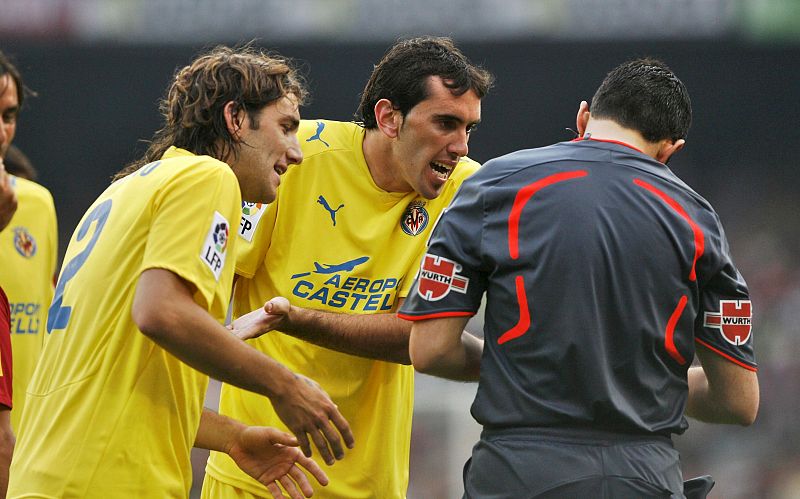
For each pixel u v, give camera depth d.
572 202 11.30
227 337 10.78
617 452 11.04
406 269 14.22
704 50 52.41
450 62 13.49
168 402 11.20
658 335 11.24
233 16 48.47
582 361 10.98
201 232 10.87
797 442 47.19
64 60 56.16
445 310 11.51
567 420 11.02
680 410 11.59
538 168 11.59
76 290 11.32
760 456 46.12
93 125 63.59
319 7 48.25
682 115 12.23
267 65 12.16
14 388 18.44
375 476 14.56
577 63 56.16
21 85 13.48
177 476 11.39
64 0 48.59
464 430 41.16
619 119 12.08
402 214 14.26
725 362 11.78
